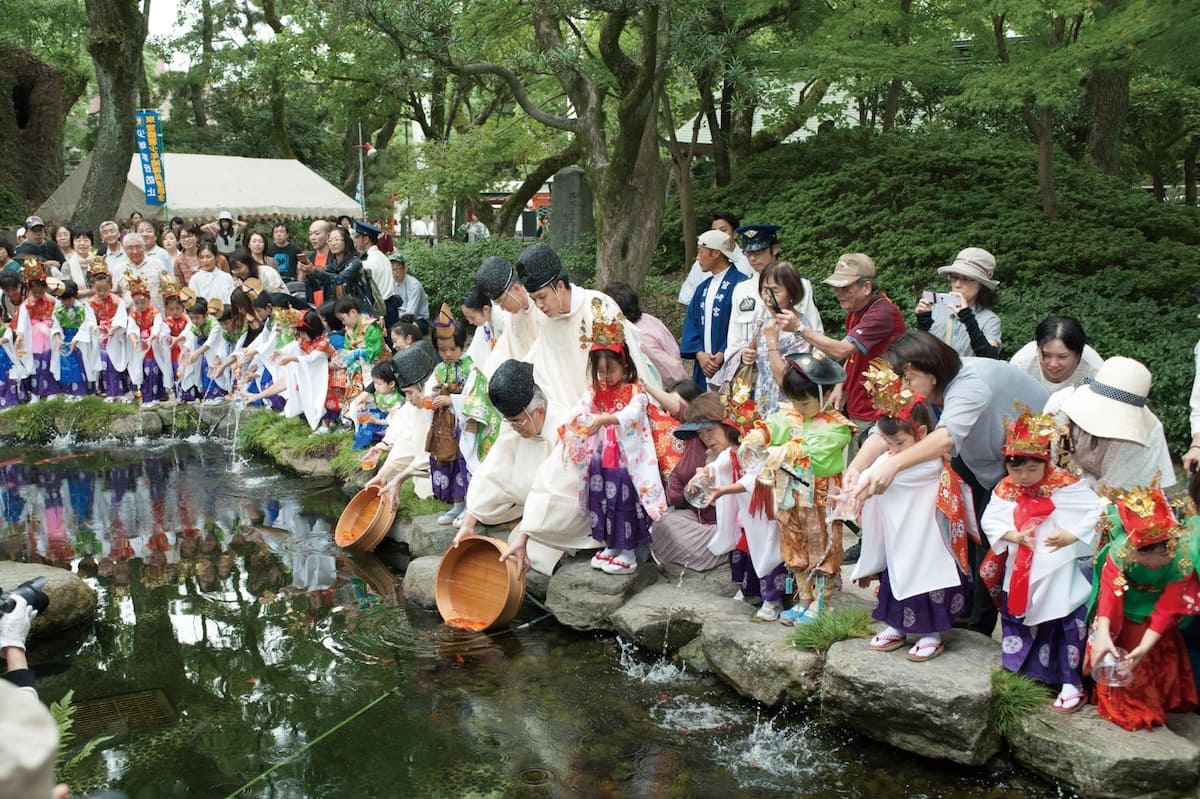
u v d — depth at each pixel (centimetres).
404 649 531
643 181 1068
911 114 1917
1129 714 371
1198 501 373
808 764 404
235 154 2703
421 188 1886
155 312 1112
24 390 1138
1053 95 952
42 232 1278
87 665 522
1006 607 397
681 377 686
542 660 511
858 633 443
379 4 912
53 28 2567
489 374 622
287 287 1166
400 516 702
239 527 757
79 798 396
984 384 414
